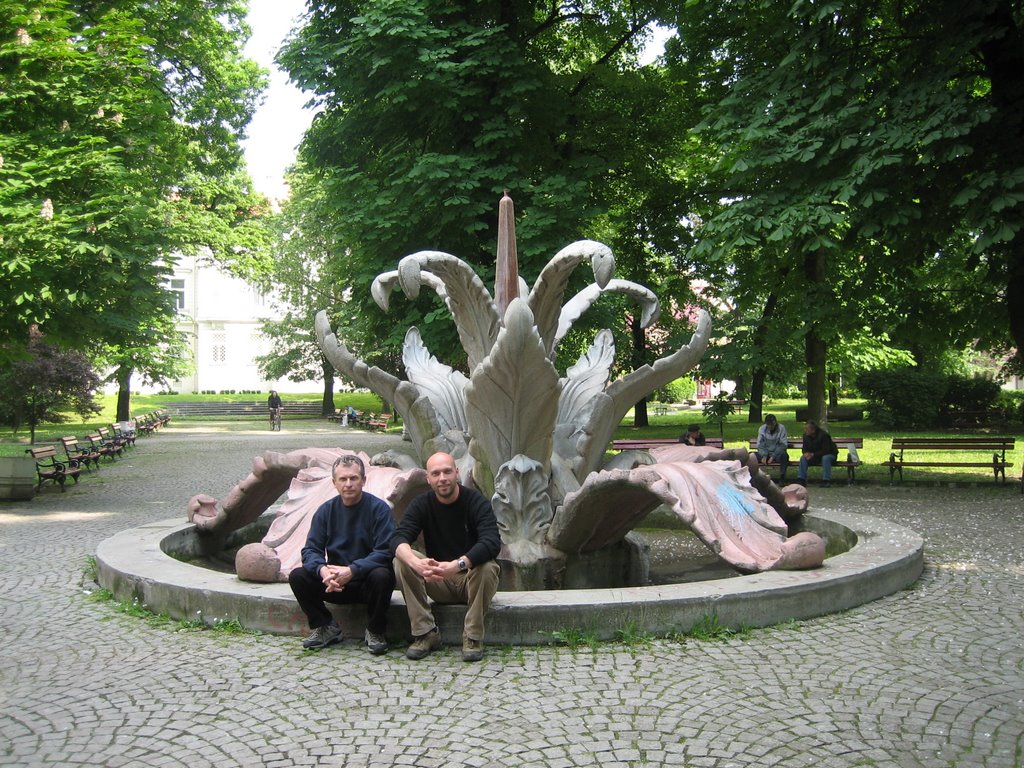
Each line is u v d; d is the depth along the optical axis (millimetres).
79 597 6715
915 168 12055
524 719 4027
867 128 12109
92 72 13312
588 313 16609
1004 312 16109
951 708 4148
